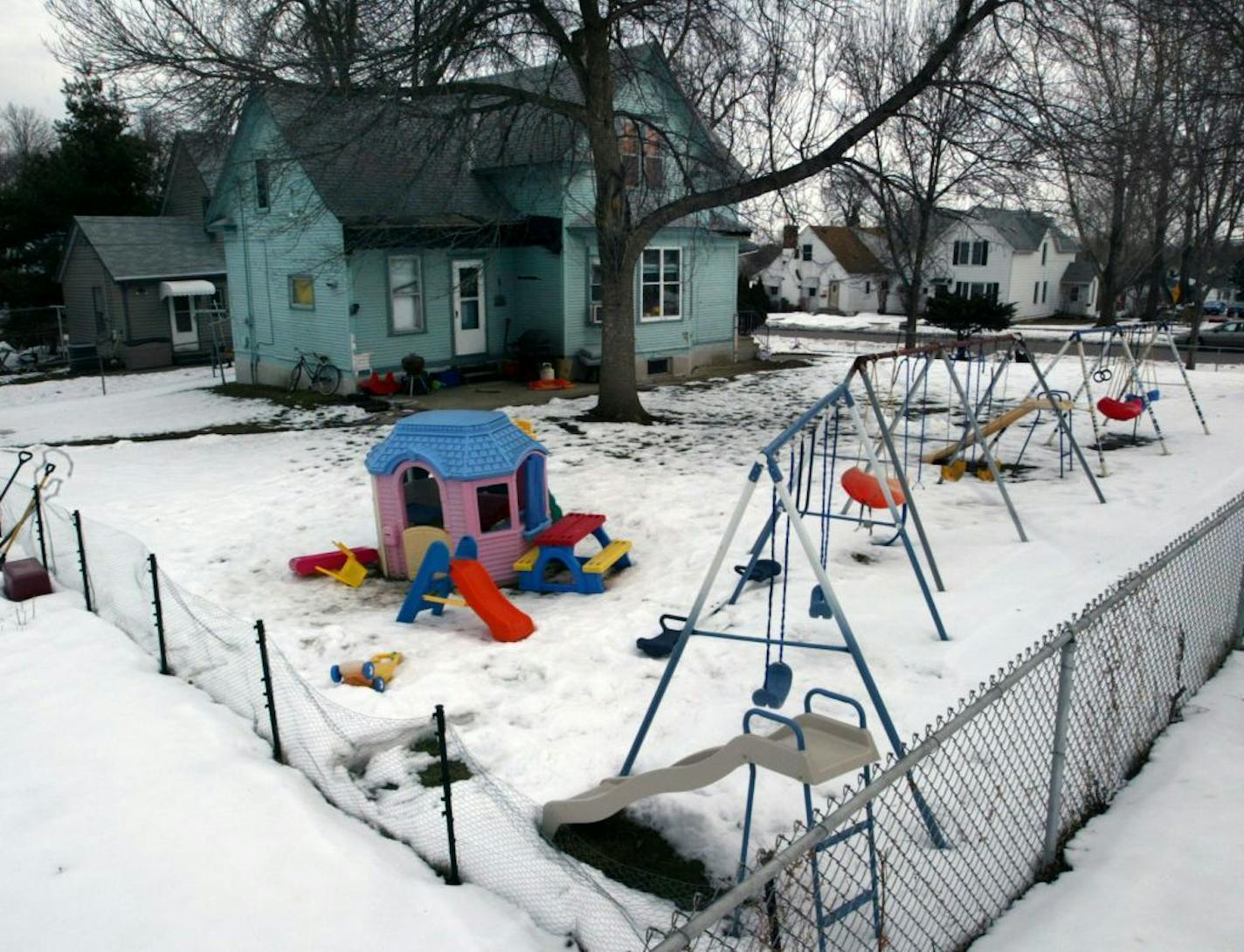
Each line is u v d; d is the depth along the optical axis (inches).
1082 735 183.9
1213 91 657.6
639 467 496.7
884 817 174.2
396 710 233.9
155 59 544.4
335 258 684.1
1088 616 164.9
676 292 901.2
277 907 157.8
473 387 798.5
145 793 194.7
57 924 154.2
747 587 310.7
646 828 184.1
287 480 486.6
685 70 609.3
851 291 2194.9
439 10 514.9
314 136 729.0
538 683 249.8
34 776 203.0
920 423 623.5
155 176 1457.9
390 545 348.5
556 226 791.7
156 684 252.7
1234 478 432.1
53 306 1263.5
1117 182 560.7
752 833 177.8
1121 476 446.3
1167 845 162.2
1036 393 607.2
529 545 344.8
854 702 157.9
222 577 346.6
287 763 213.8
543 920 156.4
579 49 613.3
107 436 644.7
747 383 847.1
